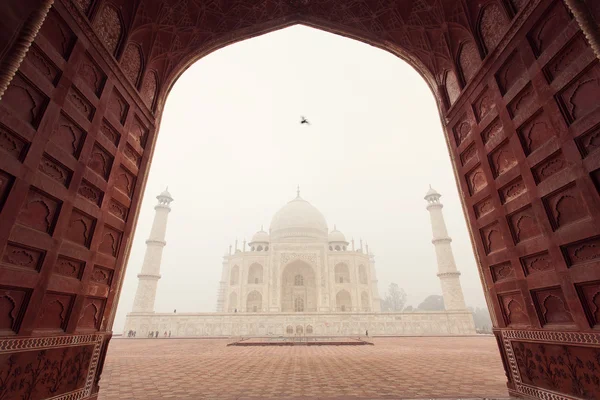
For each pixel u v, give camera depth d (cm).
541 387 373
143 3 525
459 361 894
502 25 456
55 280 328
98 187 404
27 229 293
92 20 406
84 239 380
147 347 1641
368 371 711
